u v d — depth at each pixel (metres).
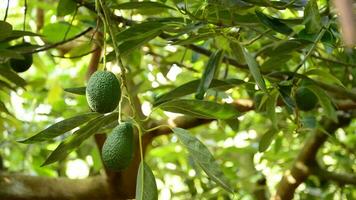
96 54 2.90
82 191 2.94
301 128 2.56
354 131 4.53
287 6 2.01
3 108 2.52
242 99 2.96
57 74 4.66
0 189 2.79
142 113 2.93
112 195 2.96
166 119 3.03
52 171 4.34
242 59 2.29
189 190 4.21
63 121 1.78
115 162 1.65
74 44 3.07
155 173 4.43
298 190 4.67
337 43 2.22
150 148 4.17
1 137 3.89
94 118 1.80
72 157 4.52
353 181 3.76
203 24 2.11
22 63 2.41
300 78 2.25
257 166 4.55
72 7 2.38
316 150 3.68
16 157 4.54
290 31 2.11
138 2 2.15
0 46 2.33
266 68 2.37
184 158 4.49
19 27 3.31
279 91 2.21
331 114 2.31
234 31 2.26
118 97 1.73
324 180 4.04
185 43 2.21
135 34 2.10
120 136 1.66
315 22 2.04
